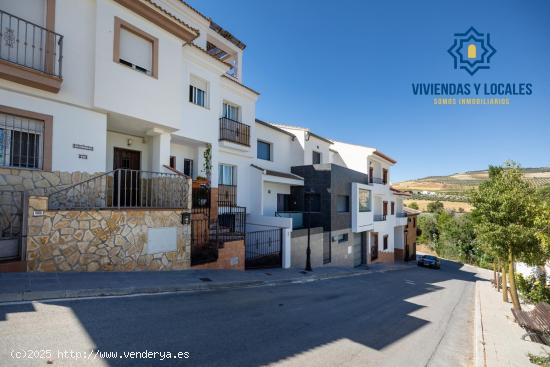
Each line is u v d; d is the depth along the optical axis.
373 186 24.22
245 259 12.31
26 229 5.95
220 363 3.84
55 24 7.16
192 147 12.76
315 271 14.38
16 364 3.19
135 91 8.51
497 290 15.70
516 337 6.98
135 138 10.36
